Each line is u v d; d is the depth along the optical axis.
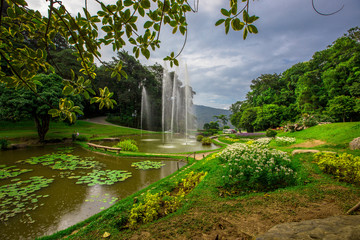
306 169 4.88
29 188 5.75
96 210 4.45
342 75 19.58
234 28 1.13
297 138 12.41
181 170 7.48
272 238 1.69
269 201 3.14
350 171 4.04
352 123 11.16
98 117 38.62
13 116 13.05
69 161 9.62
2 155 11.01
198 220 2.67
